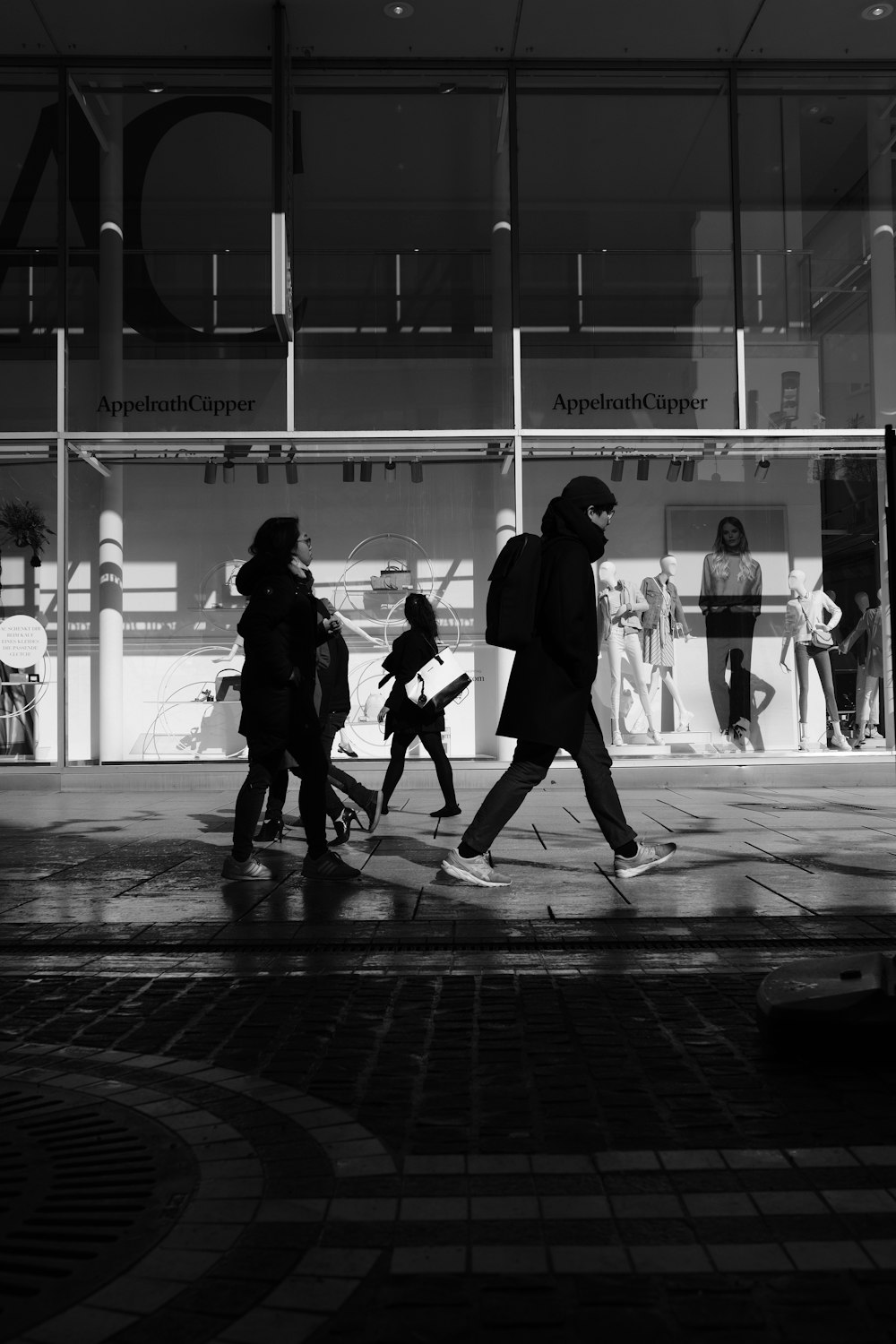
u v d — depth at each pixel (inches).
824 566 530.6
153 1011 164.7
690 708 530.6
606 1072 135.4
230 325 520.4
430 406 520.1
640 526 530.0
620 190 522.6
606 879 257.1
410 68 514.0
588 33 494.0
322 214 520.4
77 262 519.2
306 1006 166.1
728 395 522.0
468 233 522.0
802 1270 86.3
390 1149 111.7
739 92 523.5
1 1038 151.9
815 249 525.3
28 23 482.3
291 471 534.0
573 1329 77.9
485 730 525.3
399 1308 80.7
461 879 250.2
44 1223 94.1
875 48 508.1
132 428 518.9
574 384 521.0
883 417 525.7
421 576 530.9
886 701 526.3
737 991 171.6
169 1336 76.6
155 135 519.5
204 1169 105.7
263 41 494.9
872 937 201.0
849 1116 120.6
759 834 331.3
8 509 530.0
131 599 532.7
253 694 258.5
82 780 520.4
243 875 264.7
